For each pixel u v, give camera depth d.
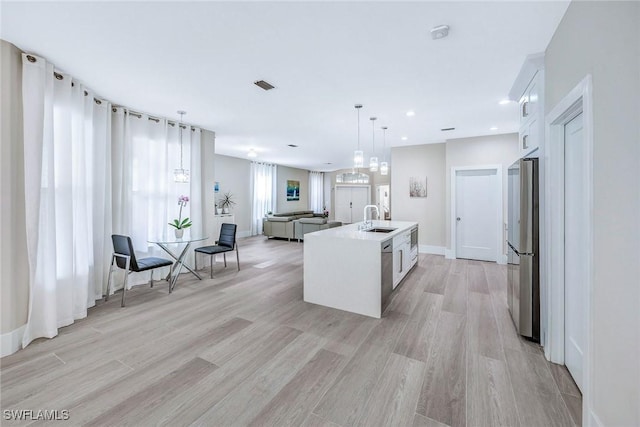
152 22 1.96
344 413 1.62
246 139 5.85
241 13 1.86
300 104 3.65
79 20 1.94
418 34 2.10
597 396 1.37
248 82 2.97
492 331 2.64
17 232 2.36
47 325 2.50
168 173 4.39
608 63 1.29
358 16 1.89
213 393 1.79
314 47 2.28
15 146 2.33
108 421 1.56
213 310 3.15
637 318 1.12
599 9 1.37
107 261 3.57
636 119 1.12
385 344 2.41
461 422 1.56
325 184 13.34
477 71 2.70
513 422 1.56
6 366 2.08
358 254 3.06
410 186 6.40
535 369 2.05
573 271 1.96
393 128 4.88
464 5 1.79
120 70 2.71
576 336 1.91
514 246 2.73
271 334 2.59
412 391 1.81
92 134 3.21
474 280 4.25
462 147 5.62
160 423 1.54
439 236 6.17
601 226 1.35
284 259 5.80
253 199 9.33
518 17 1.90
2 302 2.23
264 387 1.85
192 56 2.43
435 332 2.62
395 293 3.62
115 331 2.64
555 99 2.04
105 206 3.53
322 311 3.13
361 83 2.98
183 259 4.61
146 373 2.00
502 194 5.33
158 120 4.24
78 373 1.99
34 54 2.41
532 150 2.59
